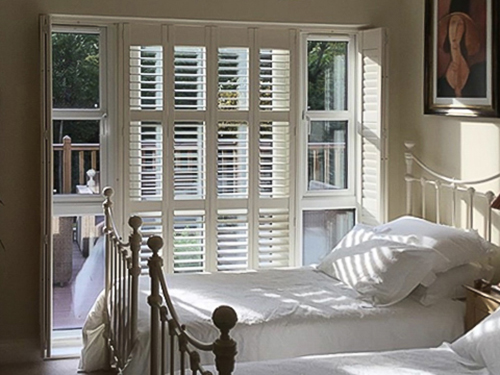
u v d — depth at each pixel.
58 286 4.69
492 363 2.77
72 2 4.38
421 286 3.66
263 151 4.77
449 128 4.29
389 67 4.81
